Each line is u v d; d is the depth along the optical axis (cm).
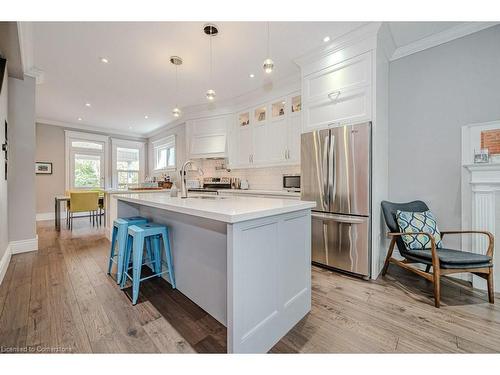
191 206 153
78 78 356
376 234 249
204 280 182
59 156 613
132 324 164
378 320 171
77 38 254
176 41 262
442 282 237
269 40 261
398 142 281
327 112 279
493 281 215
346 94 262
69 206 499
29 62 301
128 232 214
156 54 289
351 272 253
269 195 382
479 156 229
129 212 290
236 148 472
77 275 249
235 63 314
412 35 254
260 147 423
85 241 386
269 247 145
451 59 246
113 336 151
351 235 252
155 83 378
